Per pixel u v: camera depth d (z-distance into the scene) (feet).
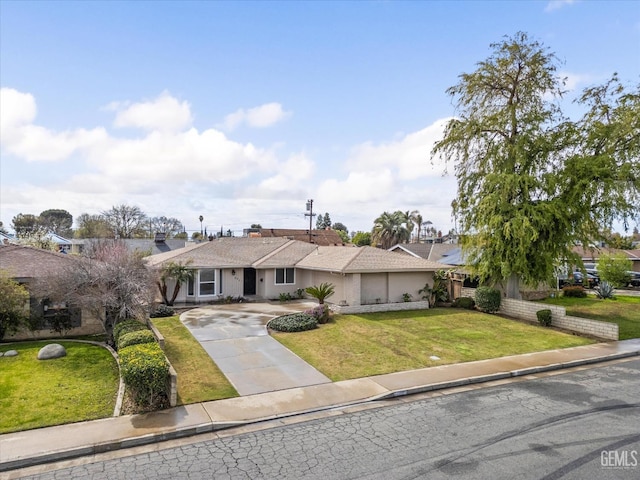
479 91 71.26
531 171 67.82
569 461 21.43
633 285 119.03
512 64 68.08
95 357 40.83
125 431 25.08
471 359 42.52
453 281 83.35
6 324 46.80
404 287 78.02
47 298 48.93
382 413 28.81
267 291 84.79
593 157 64.44
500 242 67.21
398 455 22.34
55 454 22.29
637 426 26.07
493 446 23.31
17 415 27.14
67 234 274.98
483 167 71.36
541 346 48.60
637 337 54.19
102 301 43.42
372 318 64.85
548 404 30.37
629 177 62.64
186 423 26.35
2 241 115.96
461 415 28.25
